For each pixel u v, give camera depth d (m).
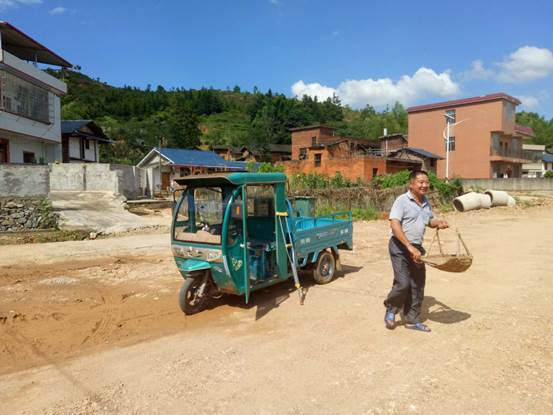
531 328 5.38
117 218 17.25
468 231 15.97
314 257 7.78
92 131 34.25
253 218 7.39
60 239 13.75
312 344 5.02
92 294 7.50
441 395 3.75
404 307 5.50
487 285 7.75
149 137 66.88
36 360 4.82
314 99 116.94
